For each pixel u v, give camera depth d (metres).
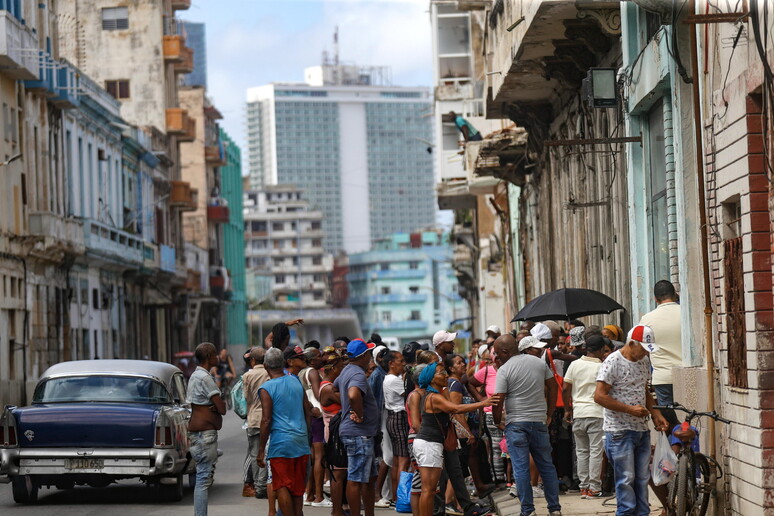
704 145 13.60
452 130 54.56
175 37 74.00
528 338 14.64
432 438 14.34
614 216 21.64
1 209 42.19
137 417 17.66
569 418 16.53
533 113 29.03
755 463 11.95
